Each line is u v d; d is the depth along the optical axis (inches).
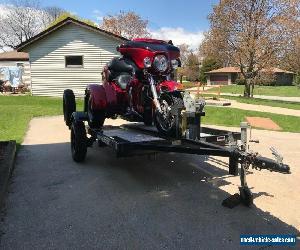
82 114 260.7
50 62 863.7
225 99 933.2
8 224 158.2
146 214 167.9
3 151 269.4
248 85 1162.6
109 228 154.1
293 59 1084.5
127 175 228.7
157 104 209.2
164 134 205.9
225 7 1098.1
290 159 275.1
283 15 1039.0
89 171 237.9
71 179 220.8
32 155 282.2
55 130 400.2
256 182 215.6
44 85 872.9
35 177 225.3
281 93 1617.9
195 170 239.3
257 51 1066.1
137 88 237.0
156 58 223.5
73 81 861.2
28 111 548.4
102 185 209.3
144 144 188.5
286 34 1034.1
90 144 257.8
